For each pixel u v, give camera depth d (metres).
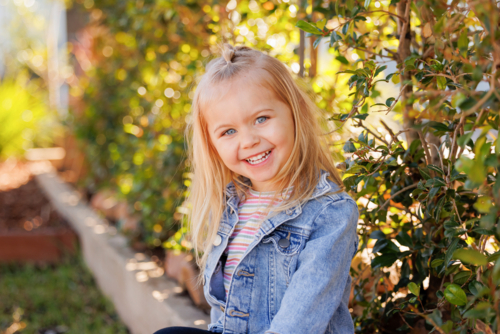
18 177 5.67
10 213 4.31
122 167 3.28
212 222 1.33
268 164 1.17
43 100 7.21
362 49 1.34
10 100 6.68
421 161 1.38
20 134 6.46
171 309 2.02
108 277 2.94
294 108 1.20
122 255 2.78
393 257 1.29
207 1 2.24
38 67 7.85
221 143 1.20
